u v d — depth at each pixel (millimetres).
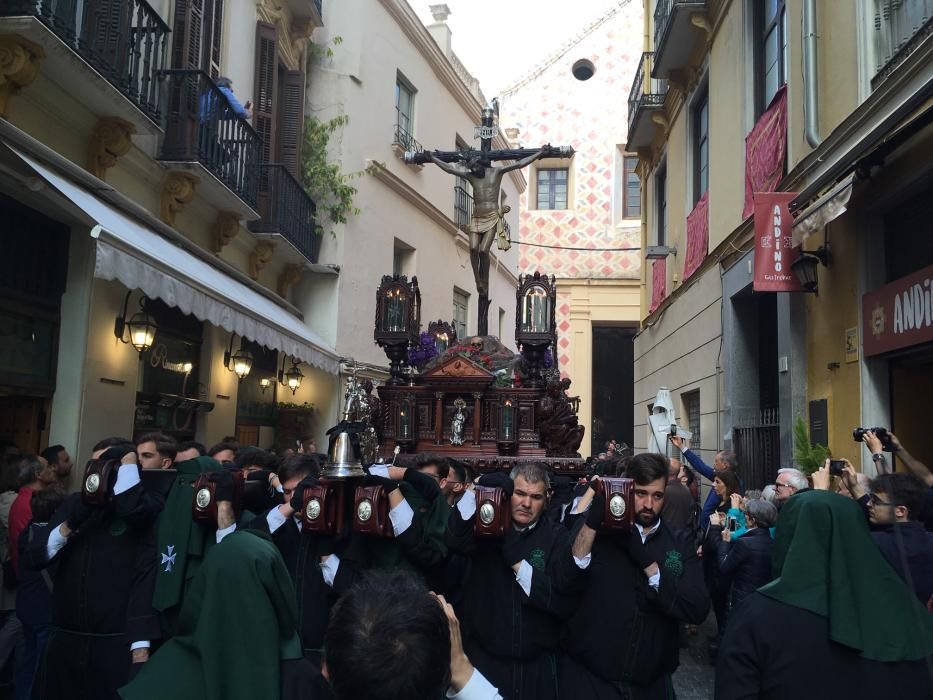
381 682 1510
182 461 4320
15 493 5824
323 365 11688
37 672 4133
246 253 11297
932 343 5539
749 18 9664
